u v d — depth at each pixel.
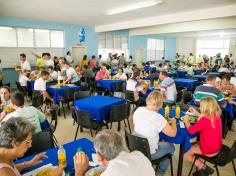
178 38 16.52
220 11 5.58
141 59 13.13
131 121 4.02
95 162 1.36
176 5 5.38
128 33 11.93
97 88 5.87
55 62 7.57
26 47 7.71
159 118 1.85
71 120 4.11
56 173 1.22
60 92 4.34
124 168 0.97
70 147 1.60
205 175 2.08
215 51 15.38
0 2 4.97
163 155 1.94
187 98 3.74
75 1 4.92
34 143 1.75
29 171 1.30
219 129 1.96
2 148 1.01
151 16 6.95
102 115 2.98
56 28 8.43
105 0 4.83
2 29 7.10
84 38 9.14
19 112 1.96
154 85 4.62
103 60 10.24
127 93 4.01
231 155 1.79
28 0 4.80
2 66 7.22
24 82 5.39
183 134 1.94
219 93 3.01
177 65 10.51
